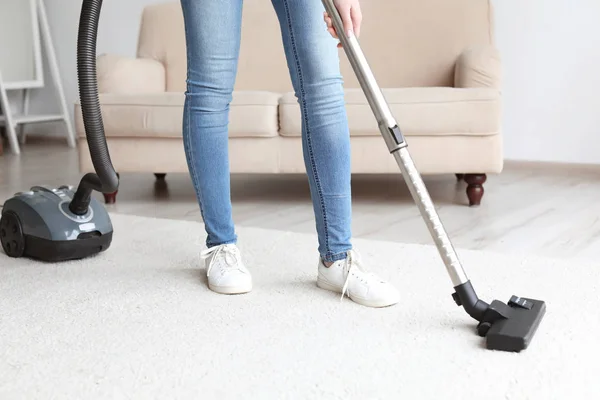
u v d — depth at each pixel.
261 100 2.89
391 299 1.66
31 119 4.73
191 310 1.65
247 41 3.59
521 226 2.59
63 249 2.01
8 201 2.12
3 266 2.01
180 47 3.62
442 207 2.93
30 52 4.96
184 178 3.68
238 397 1.24
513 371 1.33
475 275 1.88
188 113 1.75
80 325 1.56
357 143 2.88
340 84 1.67
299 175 3.77
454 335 1.49
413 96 2.83
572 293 1.74
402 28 3.46
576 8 3.68
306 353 1.41
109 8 4.76
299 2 1.60
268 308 1.66
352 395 1.24
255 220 2.72
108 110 2.96
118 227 2.47
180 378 1.31
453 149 2.86
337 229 1.72
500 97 2.84
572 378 1.30
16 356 1.41
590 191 3.21
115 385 1.29
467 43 3.40
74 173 3.82
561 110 3.79
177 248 2.19
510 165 3.85
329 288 1.76
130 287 1.82
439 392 1.25
